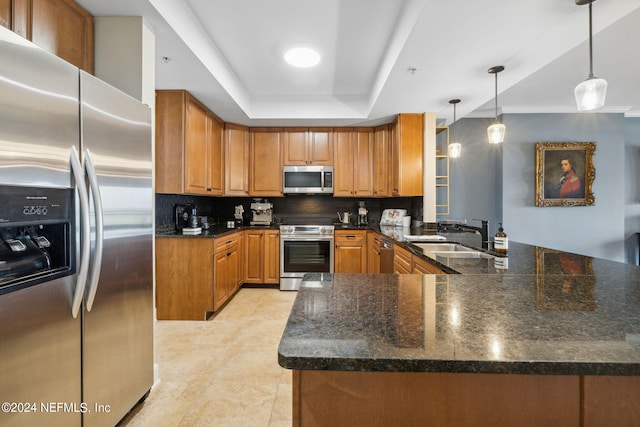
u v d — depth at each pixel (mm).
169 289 2836
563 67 3037
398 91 2785
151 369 1686
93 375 1261
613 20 1696
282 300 3432
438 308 855
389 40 2350
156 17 1713
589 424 656
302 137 4039
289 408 1619
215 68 2465
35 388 1019
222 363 2072
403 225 3820
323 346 622
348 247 3863
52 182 1061
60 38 1480
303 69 2885
